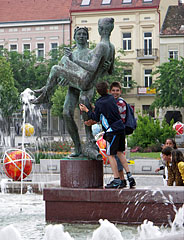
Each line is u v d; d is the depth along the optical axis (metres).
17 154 15.48
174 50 71.44
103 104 8.79
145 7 71.94
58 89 61.75
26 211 10.26
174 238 3.68
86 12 73.69
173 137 34.75
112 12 73.06
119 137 8.81
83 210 8.62
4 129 45.94
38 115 37.28
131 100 72.25
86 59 9.53
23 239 7.16
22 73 69.44
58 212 8.73
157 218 8.30
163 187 8.66
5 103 51.69
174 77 56.91
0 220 9.12
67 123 9.67
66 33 74.75
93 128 22.22
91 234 7.57
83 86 9.38
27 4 78.44
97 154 9.15
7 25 77.00
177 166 9.69
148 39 72.56
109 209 8.50
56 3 77.00
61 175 9.27
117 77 69.69
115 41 73.56
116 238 6.93
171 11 74.31
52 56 69.31
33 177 18.73
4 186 13.62
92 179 9.10
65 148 30.41
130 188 8.60
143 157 28.00
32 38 76.38
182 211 8.21
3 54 70.44
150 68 72.44
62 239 7.02
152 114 70.12
